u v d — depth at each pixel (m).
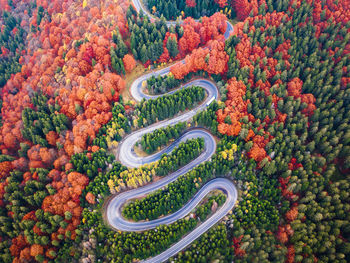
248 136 105.88
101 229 89.31
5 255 86.69
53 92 119.56
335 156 105.31
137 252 84.81
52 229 89.81
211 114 111.06
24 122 114.50
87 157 101.44
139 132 115.81
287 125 110.50
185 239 93.44
